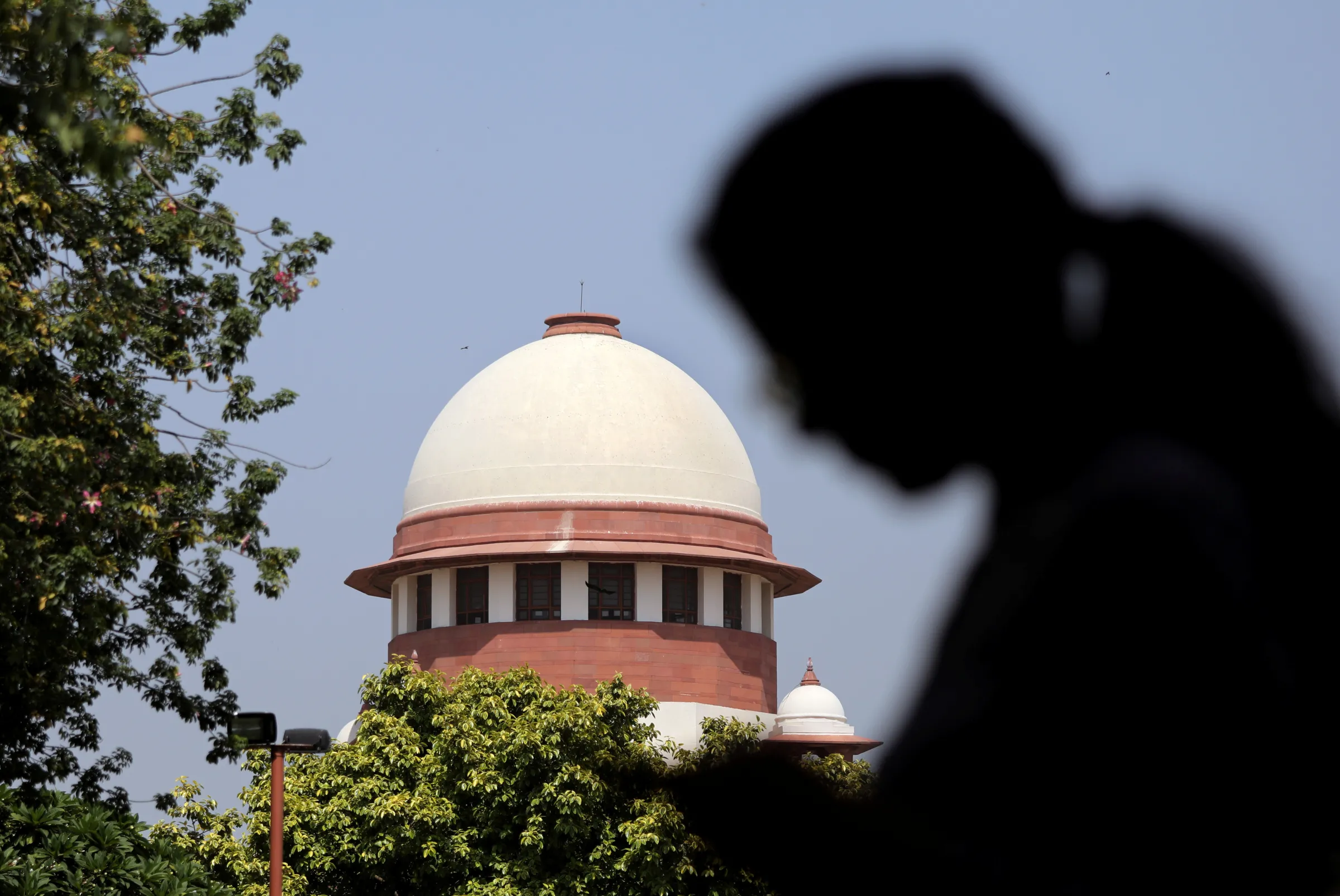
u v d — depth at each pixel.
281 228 19.50
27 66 9.94
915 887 1.54
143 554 18.69
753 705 47.81
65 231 17.88
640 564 47.41
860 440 1.60
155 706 19.69
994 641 1.56
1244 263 1.60
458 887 35.19
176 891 22.19
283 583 19.38
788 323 1.57
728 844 1.63
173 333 19.19
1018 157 1.57
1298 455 1.59
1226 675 1.50
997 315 1.57
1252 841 1.50
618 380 49.78
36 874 20.69
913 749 1.56
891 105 1.55
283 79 19.52
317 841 34.69
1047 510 1.59
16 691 17.88
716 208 1.57
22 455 16.47
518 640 46.50
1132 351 1.60
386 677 37.31
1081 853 1.52
